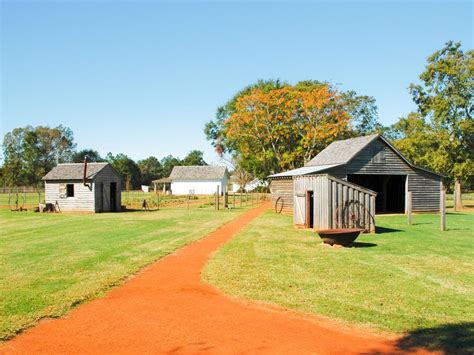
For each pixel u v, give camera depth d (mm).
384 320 7633
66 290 9469
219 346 6559
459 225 23859
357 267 11852
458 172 42812
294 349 6453
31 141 107500
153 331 7172
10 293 9227
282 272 11227
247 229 21000
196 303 8672
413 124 46156
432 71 43625
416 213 34219
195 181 86500
